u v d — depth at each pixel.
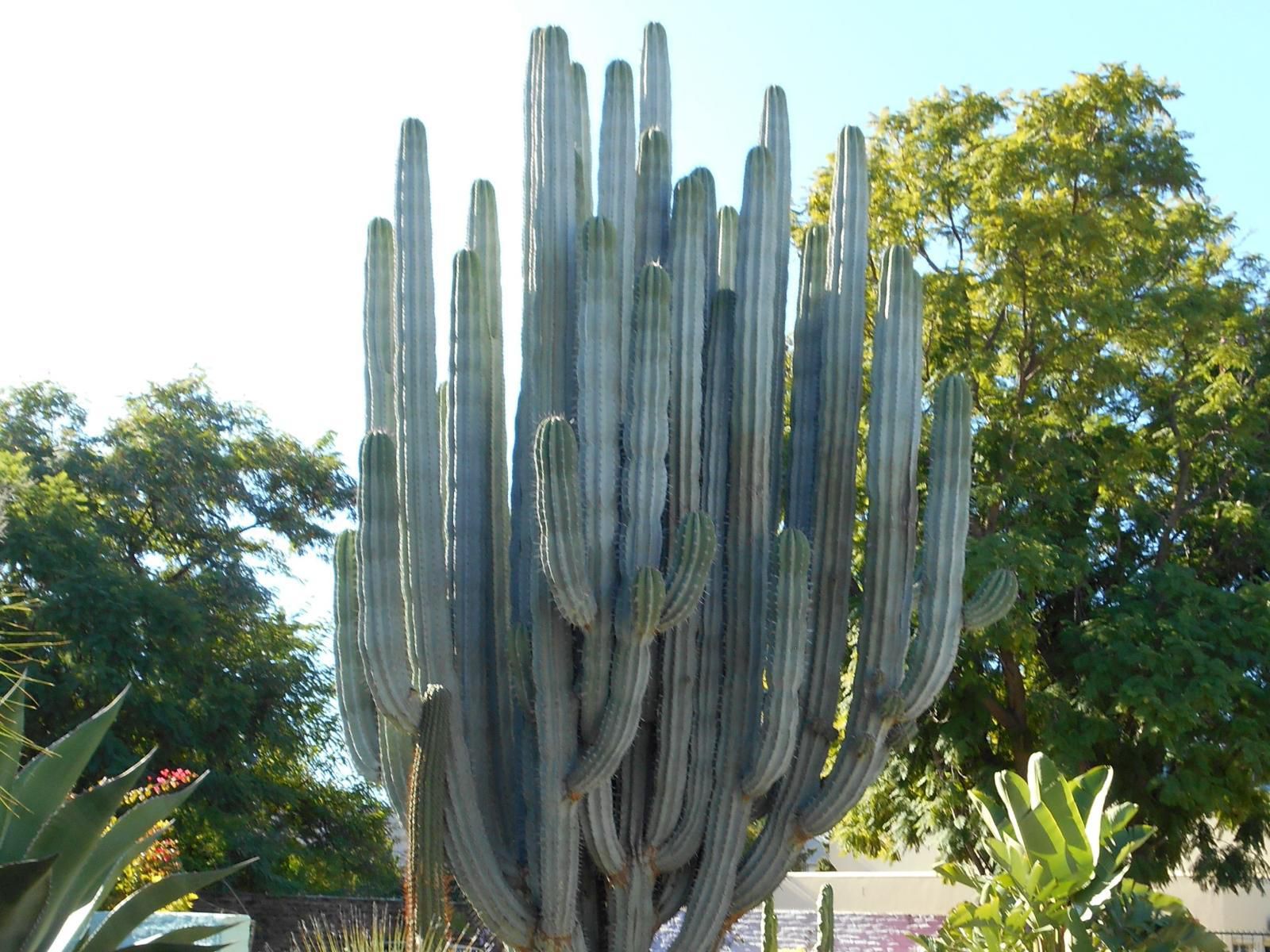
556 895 7.14
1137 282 15.88
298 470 23.14
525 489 7.71
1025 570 14.21
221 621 20.23
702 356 7.92
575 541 6.77
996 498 15.37
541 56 8.19
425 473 7.36
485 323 7.80
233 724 18.31
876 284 16.89
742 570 7.67
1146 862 14.27
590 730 7.13
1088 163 15.69
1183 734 13.85
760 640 7.64
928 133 17.02
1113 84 16.28
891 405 7.69
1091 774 9.33
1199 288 16.05
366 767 7.36
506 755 7.60
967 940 8.92
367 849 20.14
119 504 21.62
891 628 7.65
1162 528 16.70
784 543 7.22
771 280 7.86
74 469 21.45
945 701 15.12
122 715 17.16
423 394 7.41
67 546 17.45
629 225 8.09
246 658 20.09
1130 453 15.89
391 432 7.75
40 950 4.96
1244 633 14.16
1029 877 8.55
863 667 7.69
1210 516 16.75
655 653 7.57
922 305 7.84
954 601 7.52
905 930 13.59
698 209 7.66
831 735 7.84
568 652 7.27
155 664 17.36
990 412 16.36
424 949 5.78
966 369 15.64
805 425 8.22
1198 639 14.16
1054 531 15.88
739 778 7.54
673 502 7.58
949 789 14.92
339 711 7.48
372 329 7.81
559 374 7.87
